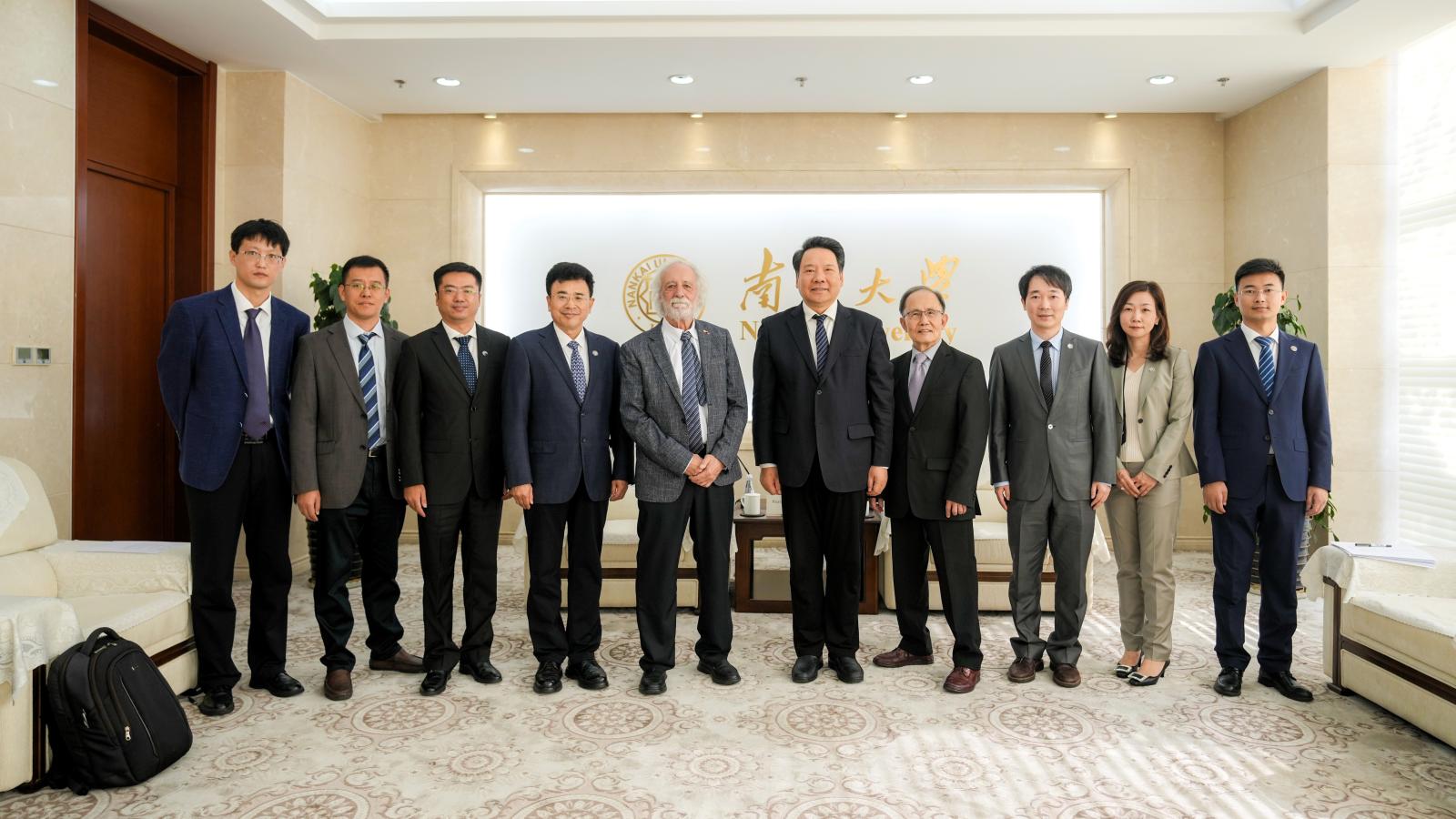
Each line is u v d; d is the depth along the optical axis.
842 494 3.11
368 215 6.05
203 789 2.35
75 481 3.92
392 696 3.04
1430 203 4.75
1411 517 4.85
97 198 4.36
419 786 2.36
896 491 3.24
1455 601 2.88
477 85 5.39
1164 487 3.15
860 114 5.98
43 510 3.08
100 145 4.35
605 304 6.20
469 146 6.05
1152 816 2.20
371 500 3.16
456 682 3.19
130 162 4.55
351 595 4.65
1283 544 3.04
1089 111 5.88
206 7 4.26
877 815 2.20
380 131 6.06
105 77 4.38
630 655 3.54
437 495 3.04
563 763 2.50
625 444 3.24
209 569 2.87
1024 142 5.96
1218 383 3.12
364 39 4.67
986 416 3.13
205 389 2.88
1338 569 3.07
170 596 2.93
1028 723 2.80
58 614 2.38
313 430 2.99
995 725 2.78
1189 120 5.97
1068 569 3.16
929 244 6.15
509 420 3.01
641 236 6.19
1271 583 3.07
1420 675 2.67
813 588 3.21
